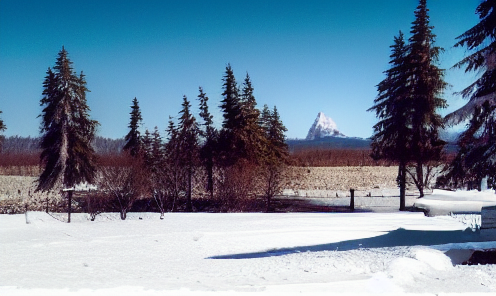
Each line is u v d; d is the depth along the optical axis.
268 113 51.94
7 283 7.70
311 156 91.81
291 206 35.34
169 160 36.03
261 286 7.20
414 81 28.62
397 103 29.16
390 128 29.86
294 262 9.30
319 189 47.97
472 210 16.62
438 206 17.19
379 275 7.55
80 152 39.88
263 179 33.66
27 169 85.94
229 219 20.47
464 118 17.84
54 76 39.66
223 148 40.09
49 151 39.62
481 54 17.55
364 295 6.59
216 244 13.52
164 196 33.56
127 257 11.26
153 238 14.64
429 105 27.94
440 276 7.68
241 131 40.75
